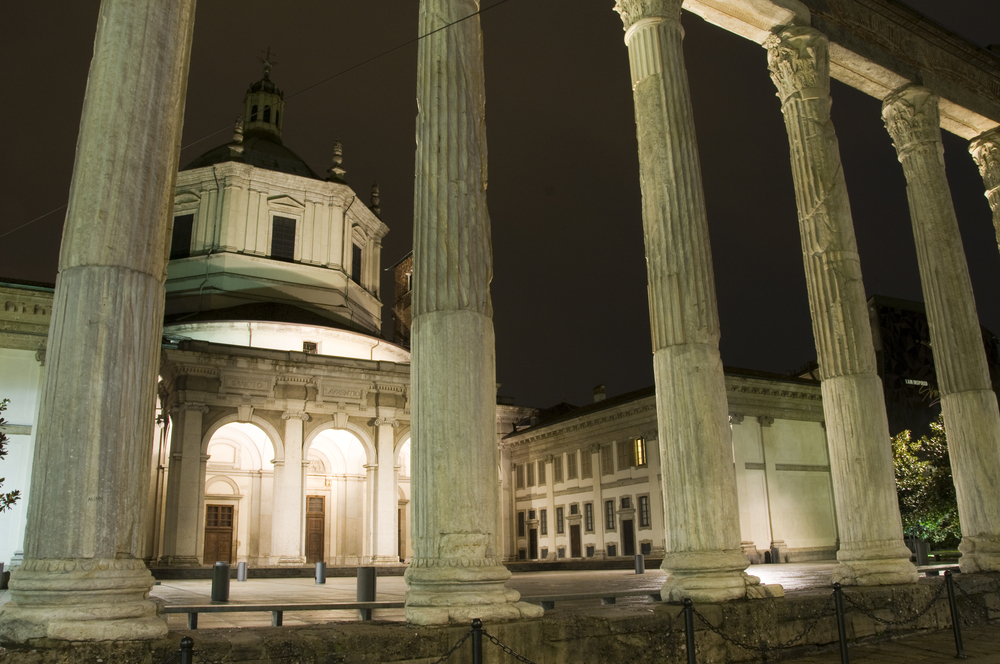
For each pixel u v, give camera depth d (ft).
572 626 31.86
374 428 152.76
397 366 155.74
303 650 26.58
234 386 140.87
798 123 53.78
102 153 27.89
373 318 179.11
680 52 46.03
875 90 64.44
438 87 35.81
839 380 49.08
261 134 184.55
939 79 65.92
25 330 116.98
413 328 33.76
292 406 145.18
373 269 183.42
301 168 176.96
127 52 28.99
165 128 29.37
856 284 50.57
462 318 32.86
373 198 193.57
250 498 157.28
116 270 27.02
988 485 55.72
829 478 155.74
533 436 186.60
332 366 149.18
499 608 30.12
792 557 144.56
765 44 56.75
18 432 112.47
